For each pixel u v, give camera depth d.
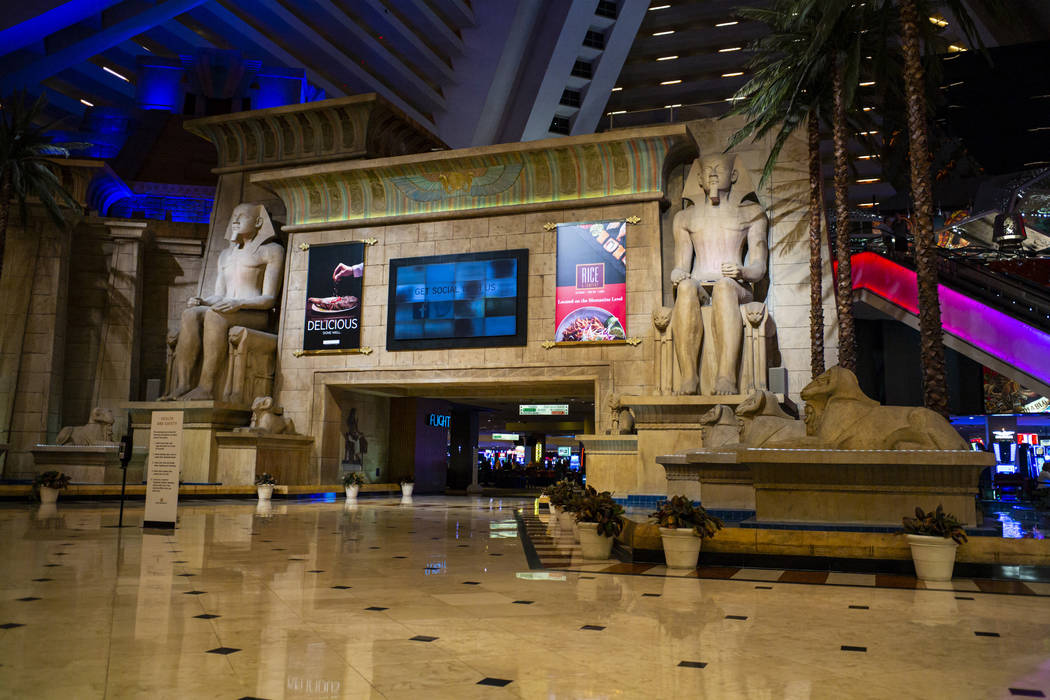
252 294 25.89
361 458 27.25
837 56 17.30
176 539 11.53
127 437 13.51
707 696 3.92
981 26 34.41
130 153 41.25
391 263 24.58
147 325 29.36
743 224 20.84
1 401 26.84
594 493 10.41
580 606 6.52
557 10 45.31
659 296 21.64
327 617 5.87
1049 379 19.20
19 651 4.70
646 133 21.53
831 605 6.70
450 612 6.18
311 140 27.59
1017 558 8.27
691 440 18.53
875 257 27.03
